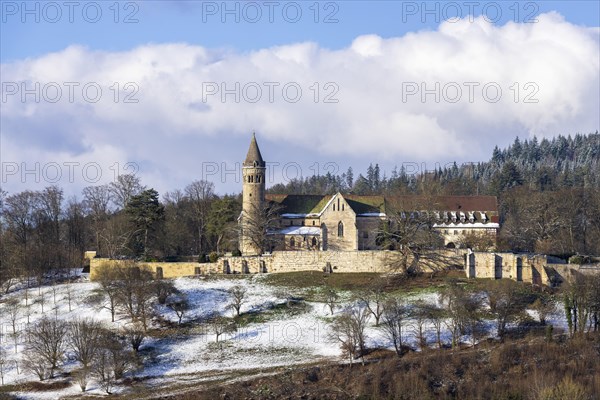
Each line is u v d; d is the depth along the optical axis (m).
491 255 153.12
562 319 134.75
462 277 153.38
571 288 131.75
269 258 163.50
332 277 157.25
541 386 105.88
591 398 104.69
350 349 121.00
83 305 147.38
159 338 134.88
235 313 143.12
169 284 148.62
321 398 110.44
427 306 137.00
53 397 115.06
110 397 113.75
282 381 115.75
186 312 143.75
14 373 123.81
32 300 152.25
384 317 136.62
